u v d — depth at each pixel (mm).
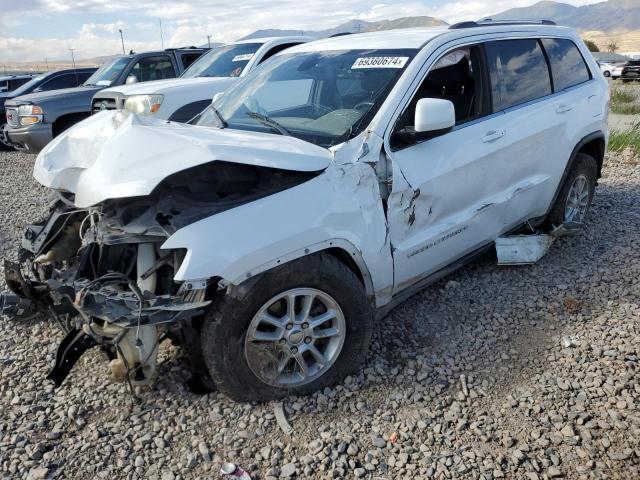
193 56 11398
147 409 3074
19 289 3641
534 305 4125
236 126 3852
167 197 2865
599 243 5180
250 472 2650
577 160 5121
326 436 2854
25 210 7316
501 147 4105
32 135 10258
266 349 3033
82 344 2912
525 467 2617
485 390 3203
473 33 4098
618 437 2773
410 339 3732
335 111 3566
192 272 2611
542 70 4660
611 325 3781
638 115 15273
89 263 2957
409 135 3461
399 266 3490
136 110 7539
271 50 8625
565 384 3189
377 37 4141
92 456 2756
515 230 4727
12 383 3334
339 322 3148
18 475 2645
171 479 2611
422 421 2947
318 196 3000
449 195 3750
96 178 2852
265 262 2793
